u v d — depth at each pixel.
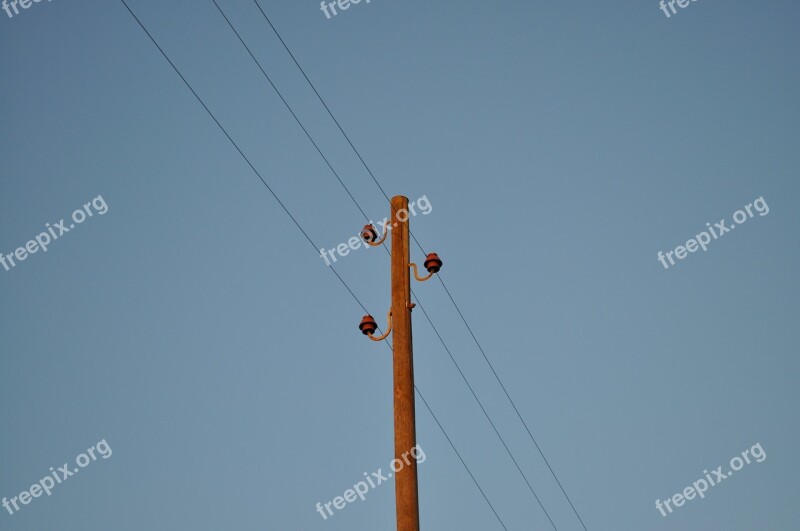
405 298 13.30
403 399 12.40
